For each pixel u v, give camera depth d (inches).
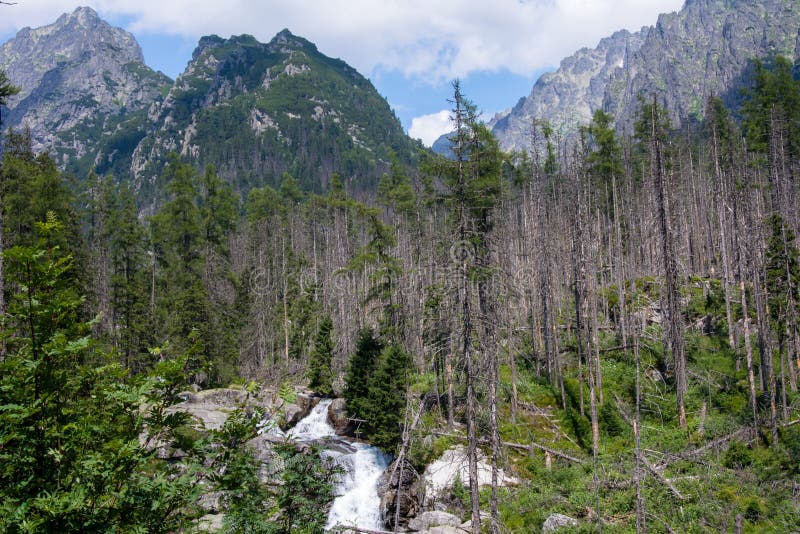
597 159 2006.6
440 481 1175.6
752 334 1583.4
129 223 2015.3
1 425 262.7
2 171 1251.8
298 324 2365.9
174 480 293.4
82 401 298.0
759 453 1113.4
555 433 1349.7
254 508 435.8
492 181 975.6
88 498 271.3
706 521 919.7
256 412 343.3
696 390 1430.9
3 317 283.7
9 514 247.4
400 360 1323.8
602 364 1621.6
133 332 1689.2
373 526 1179.9
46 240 299.4
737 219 1553.9
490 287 861.2
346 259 2603.3
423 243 1644.9
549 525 967.0
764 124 1852.9
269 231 3100.4
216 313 2039.9
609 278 2162.9
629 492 1027.9
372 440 1296.8
